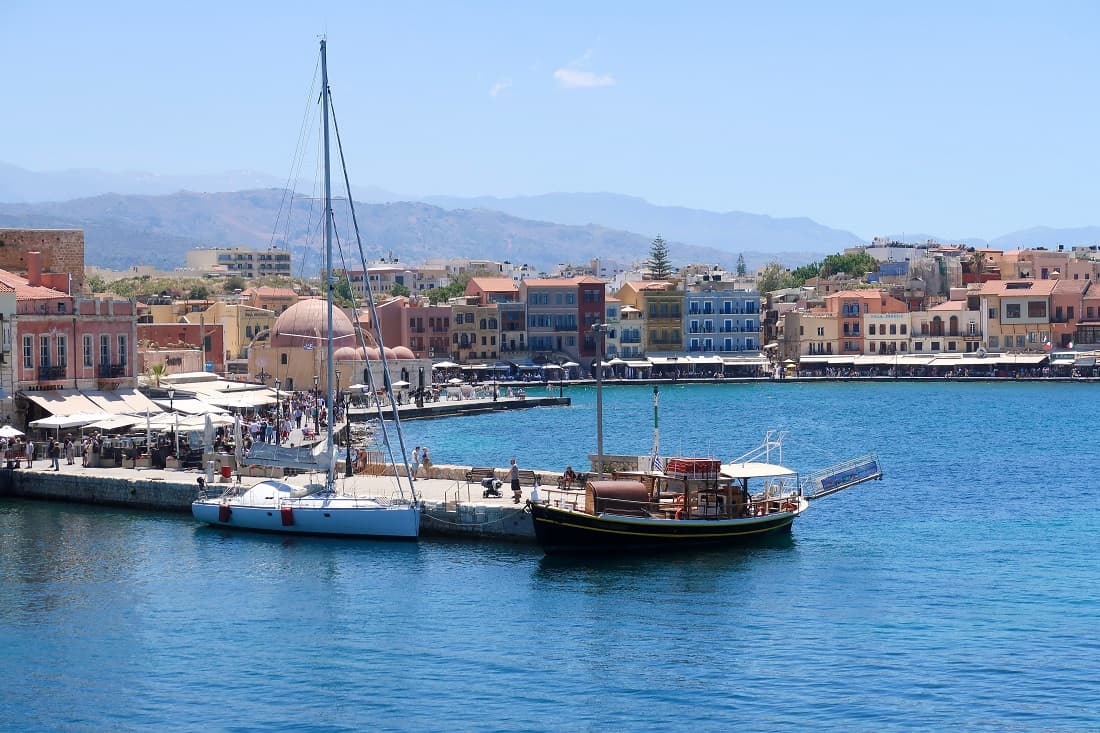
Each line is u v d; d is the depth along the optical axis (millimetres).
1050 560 89438
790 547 92688
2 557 88625
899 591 80000
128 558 87875
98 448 116000
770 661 66375
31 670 65938
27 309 131000
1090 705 60344
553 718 59312
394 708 60594
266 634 71125
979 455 162125
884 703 60750
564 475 99250
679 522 87812
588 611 74688
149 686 63594
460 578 81688
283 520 93750
